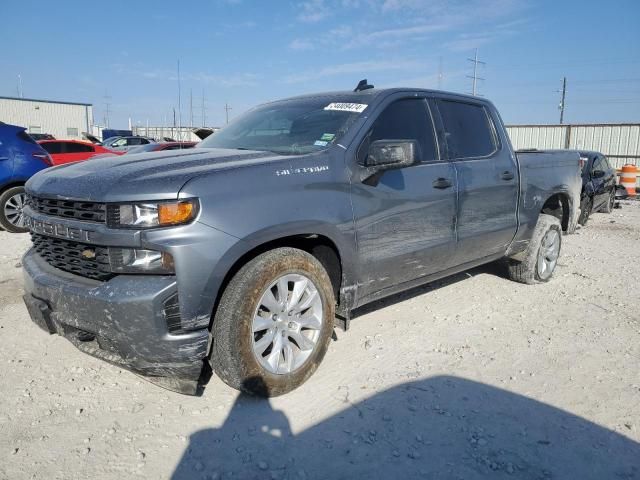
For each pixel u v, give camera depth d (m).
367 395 3.16
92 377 3.36
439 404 3.08
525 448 2.69
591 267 6.58
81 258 2.89
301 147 3.54
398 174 3.73
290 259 3.04
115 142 23.25
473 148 4.55
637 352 3.90
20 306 4.64
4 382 3.28
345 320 3.55
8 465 2.49
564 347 3.96
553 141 22.89
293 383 3.15
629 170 16.89
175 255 2.61
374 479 2.43
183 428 2.81
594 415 3.02
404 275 3.91
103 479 2.41
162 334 2.64
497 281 5.71
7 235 8.06
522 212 5.04
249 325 2.89
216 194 2.76
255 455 2.59
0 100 40.72
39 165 8.38
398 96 3.97
